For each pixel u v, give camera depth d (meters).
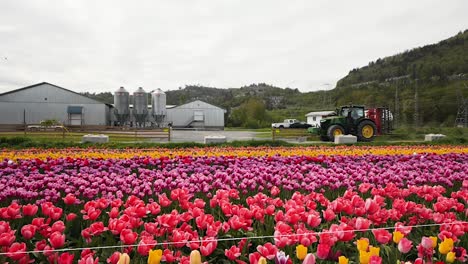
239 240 4.21
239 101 147.38
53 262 3.32
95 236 4.05
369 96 100.12
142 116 56.59
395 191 5.63
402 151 14.17
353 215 4.75
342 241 3.76
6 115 51.31
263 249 3.16
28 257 3.55
